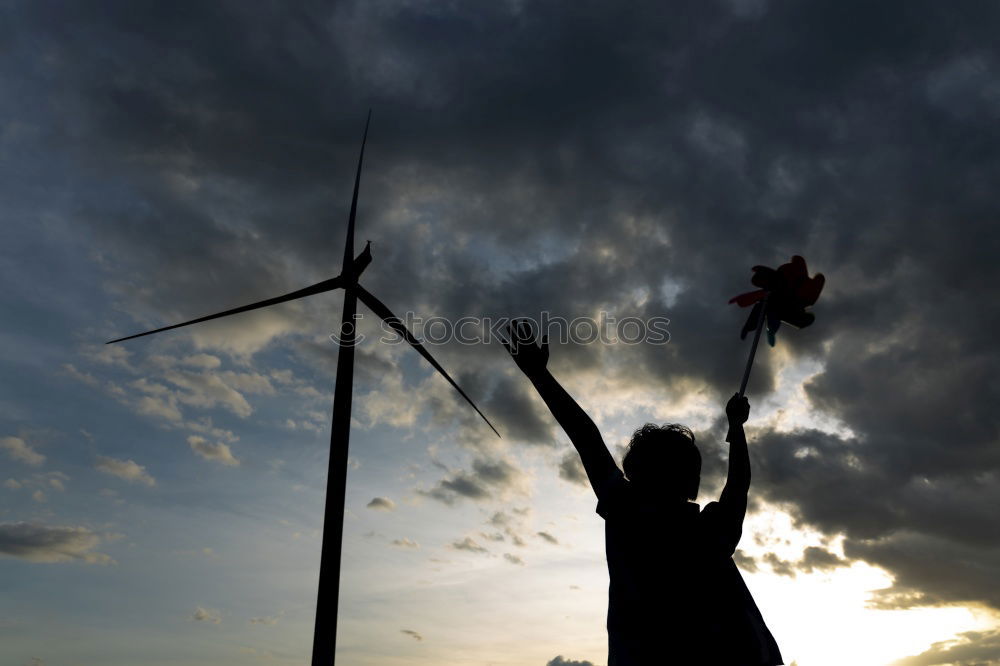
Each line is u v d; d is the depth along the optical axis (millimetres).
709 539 4176
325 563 17672
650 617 3992
